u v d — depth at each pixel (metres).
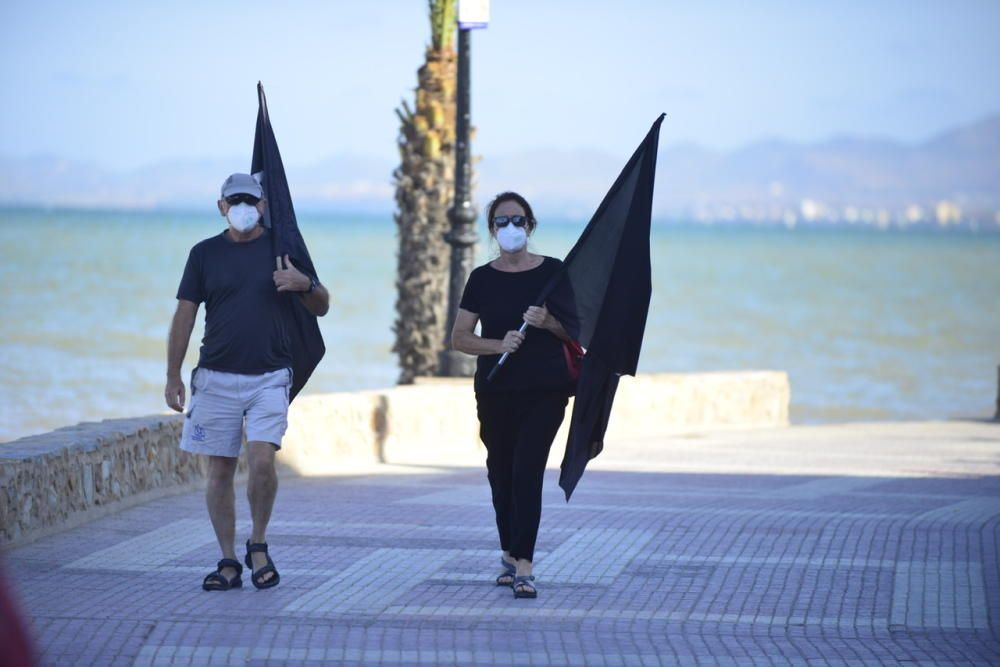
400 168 38.34
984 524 20.72
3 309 92.25
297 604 15.17
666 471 27.58
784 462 29.42
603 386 15.94
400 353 38.50
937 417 52.16
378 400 28.55
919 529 20.23
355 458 27.98
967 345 86.19
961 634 14.26
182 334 15.62
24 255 173.62
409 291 38.16
